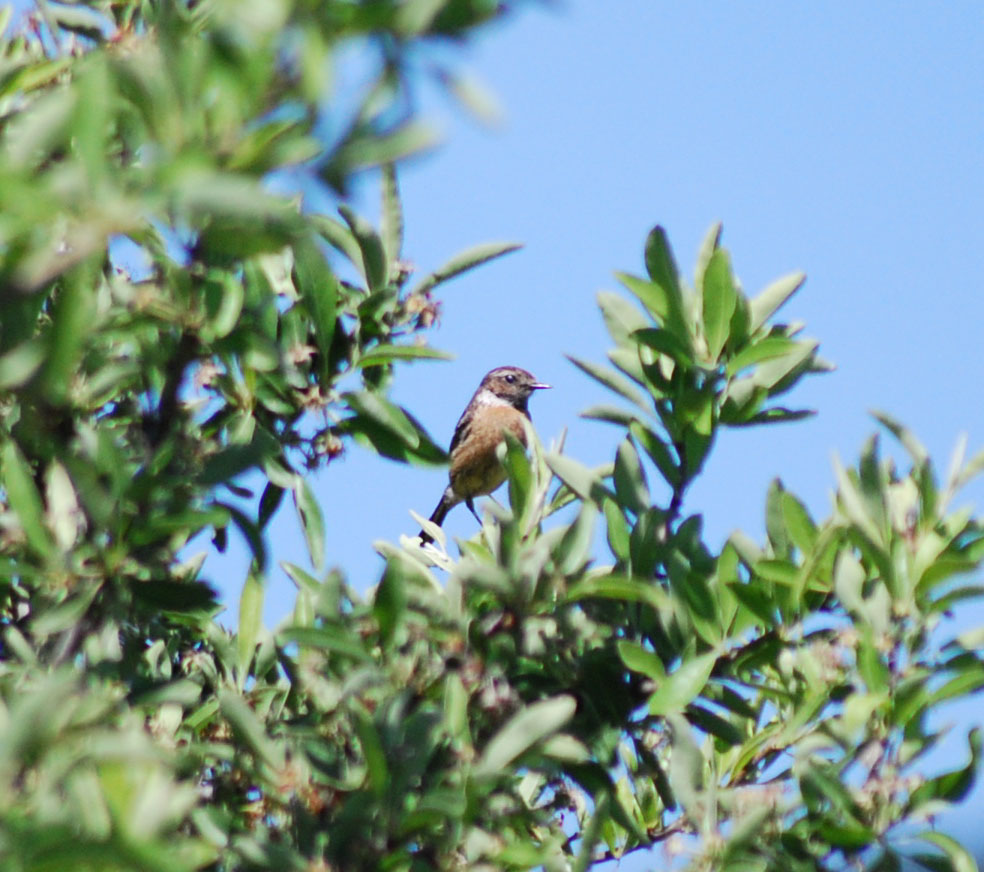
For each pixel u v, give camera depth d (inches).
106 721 248.1
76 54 353.7
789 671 308.8
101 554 263.6
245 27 163.9
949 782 281.3
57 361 184.9
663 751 334.0
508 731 249.9
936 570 296.4
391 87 162.6
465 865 262.8
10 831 161.6
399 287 334.0
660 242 323.3
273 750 272.2
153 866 162.1
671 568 316.5
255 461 282.4
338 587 275.9
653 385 336.5
